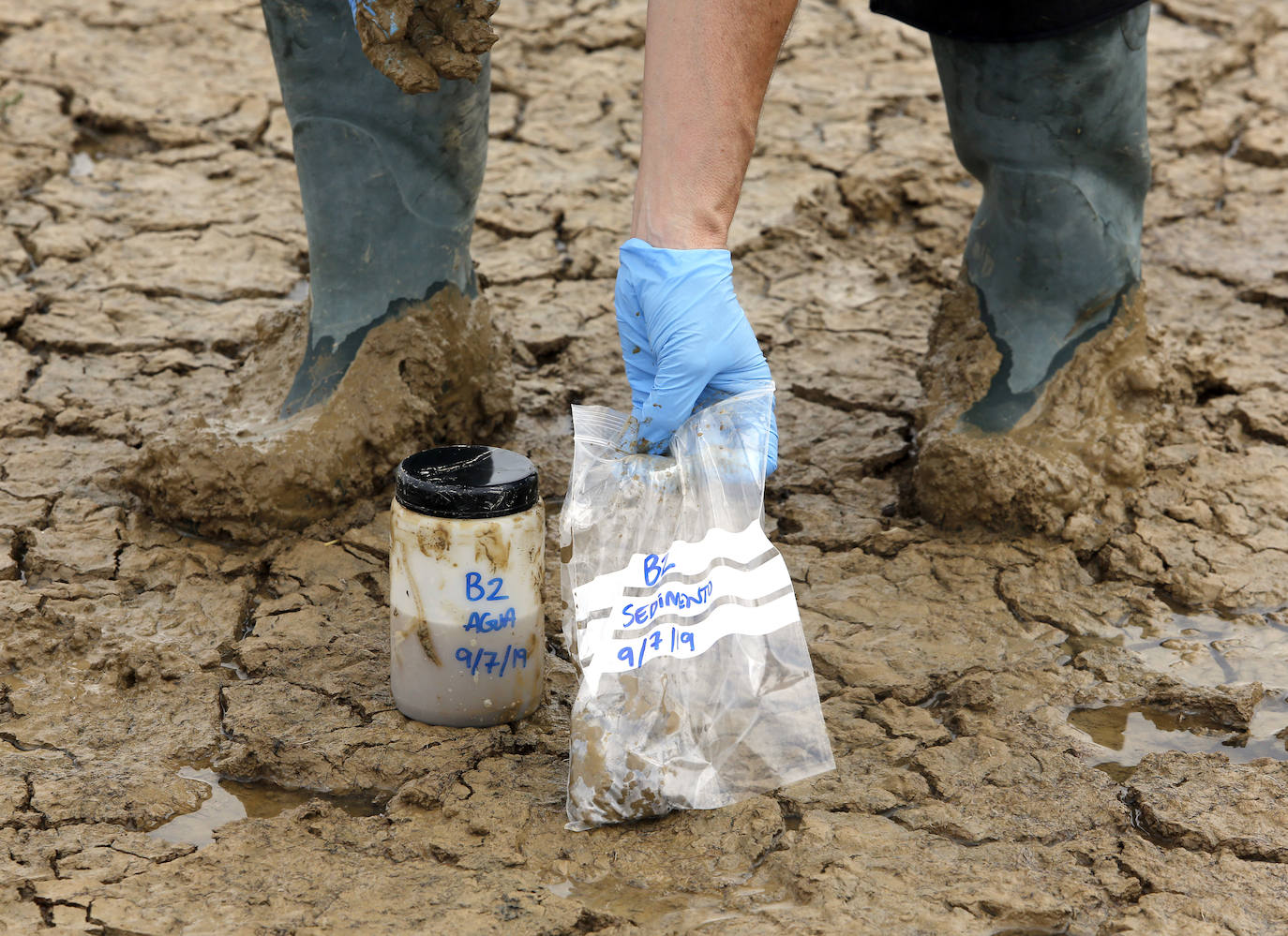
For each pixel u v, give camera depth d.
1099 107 2.27
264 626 2.23
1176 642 2.23
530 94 3.37
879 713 2.15
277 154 3.06
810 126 3.26
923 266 2.79
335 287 2.35
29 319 2.60
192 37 3.52
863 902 1.99
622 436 2.07
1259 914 1.99
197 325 2.62
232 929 1.96
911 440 2.48
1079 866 2.02
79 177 2.91
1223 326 2.67
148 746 2.11
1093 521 2.34
